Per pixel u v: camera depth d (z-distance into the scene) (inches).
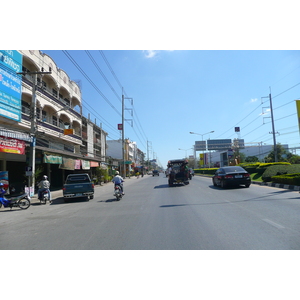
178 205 463.5
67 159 1010.1
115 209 468.8
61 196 824.9
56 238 273.4
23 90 821.2
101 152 1955.0
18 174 914.7
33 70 951.6
